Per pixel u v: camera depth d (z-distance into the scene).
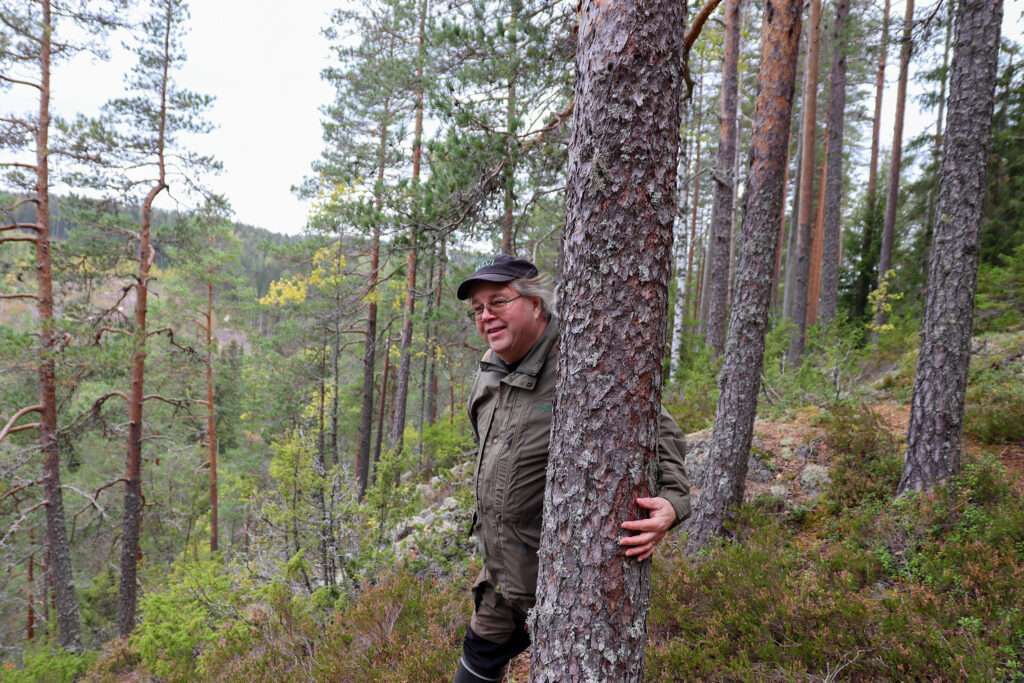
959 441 4.36
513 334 1.80
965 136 4.28
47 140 10.87
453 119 5.61
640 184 1.47
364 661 3.78
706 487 5.04
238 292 19.48
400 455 6.26
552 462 1.56
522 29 5.30
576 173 1.56
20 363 10.62
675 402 9.28
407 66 9.75
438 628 3.88
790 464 5.81
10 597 17.39
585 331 1.50
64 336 10.89
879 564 3.93
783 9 4.72
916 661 2.78
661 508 1.47
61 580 11.91
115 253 12.27
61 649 10.09
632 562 1.46
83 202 11.85
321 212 13.05
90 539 16.47
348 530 5.89
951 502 4.14
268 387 20.94
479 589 2.05
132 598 12.56
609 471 1.46
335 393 18.27
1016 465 4.90
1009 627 2.85
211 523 19.89
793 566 4.08
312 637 4.60
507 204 6.16
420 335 16.73
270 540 6.47
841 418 6.17
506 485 1.77
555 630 1.50
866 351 11.71
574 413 1.51
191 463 20.83
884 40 6.54
